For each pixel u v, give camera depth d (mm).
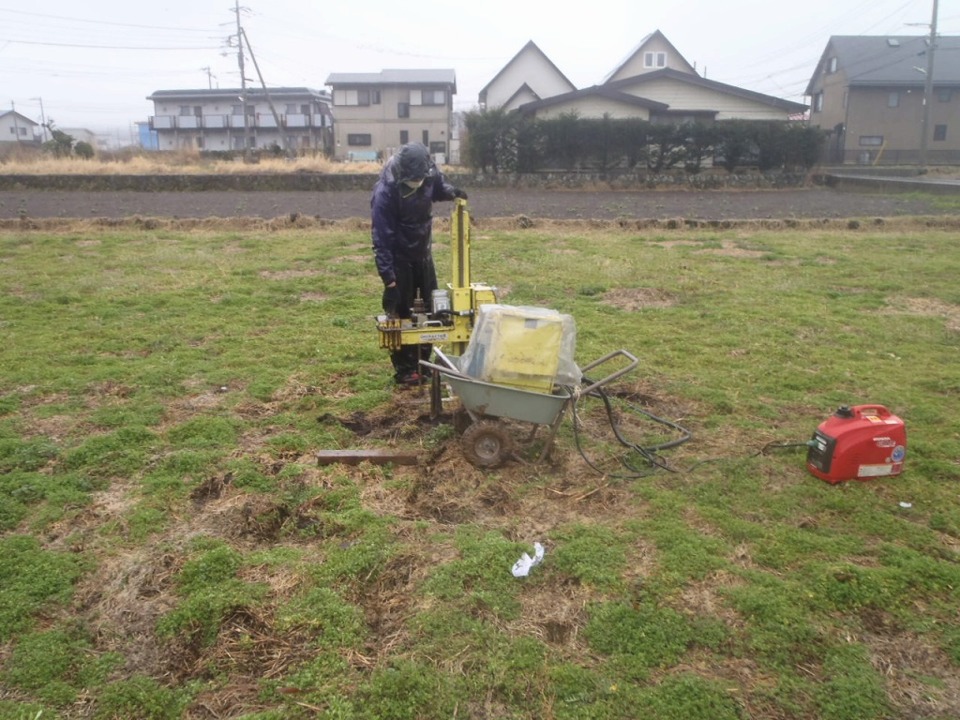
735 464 4266
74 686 2633
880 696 2588
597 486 4027
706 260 10836
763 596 3047
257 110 53188
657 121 28453
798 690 2611
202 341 6742
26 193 21031
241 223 14117
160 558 3299
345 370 5926
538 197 21344
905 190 22719
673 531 3539
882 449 4004
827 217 15953
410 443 4645
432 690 2584
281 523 3666
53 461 4234
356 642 2814
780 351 6414
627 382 5699
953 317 7766
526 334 4047
